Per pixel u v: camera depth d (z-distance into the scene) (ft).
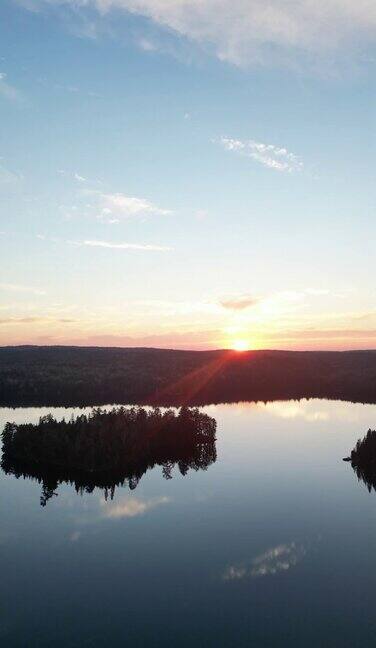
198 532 180.96
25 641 118.83
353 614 127.95
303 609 130.11
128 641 118.42
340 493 221.46
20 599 136.67
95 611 130.41
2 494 232.73
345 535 175.63
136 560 159.12
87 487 244.01
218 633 120.88
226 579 145.79
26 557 162.09
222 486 236.63
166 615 128.26
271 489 229.66
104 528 186.39
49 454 280.92
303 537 173.99
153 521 192.65
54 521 194.59
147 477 259.39
